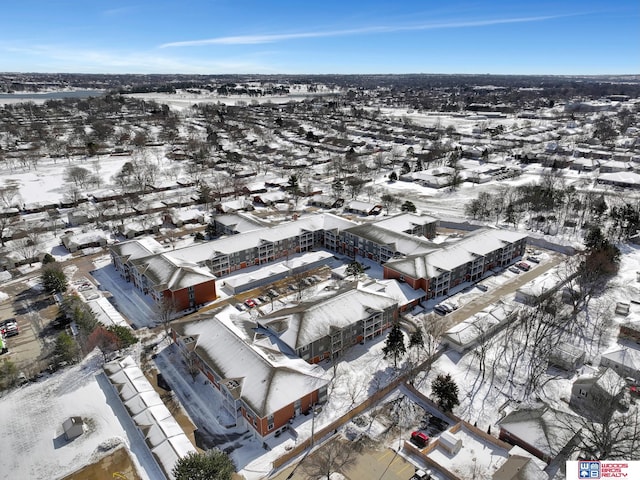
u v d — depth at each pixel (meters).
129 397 68.25
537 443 57.25
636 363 73.06
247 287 104.62
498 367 77.00
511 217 141.50
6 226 139.25
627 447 52.47
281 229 123.94
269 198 169.75
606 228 136.88
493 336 86.12
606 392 64.00
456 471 56.38
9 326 87.75
